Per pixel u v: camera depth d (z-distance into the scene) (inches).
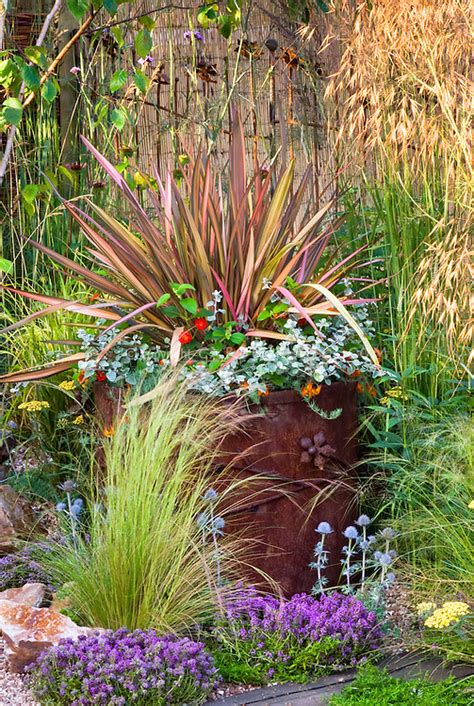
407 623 118.8
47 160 203.0
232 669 107.7
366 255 164.1
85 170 205.0
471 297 132.1
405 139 141.6
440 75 138.9
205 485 121.3
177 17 224.4
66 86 207.5
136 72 165.9
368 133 151.3
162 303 128.8
